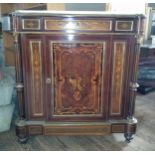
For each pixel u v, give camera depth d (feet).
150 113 8.18
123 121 6.15
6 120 6.69
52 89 5.82
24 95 5.85
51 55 5.54
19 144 6.15
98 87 5.88
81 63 5.65
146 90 10.02
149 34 10.44
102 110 6.07
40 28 5.25
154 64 9.86
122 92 5.96
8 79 6.83
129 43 5.56
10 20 5.35
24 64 5.59
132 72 5.75
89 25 5.27
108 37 5.46
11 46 8.95
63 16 5.12
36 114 6.03
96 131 6.19
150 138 6.57
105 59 5.64
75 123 6.08
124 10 8.79
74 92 5.89
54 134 6.14
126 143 6.28
